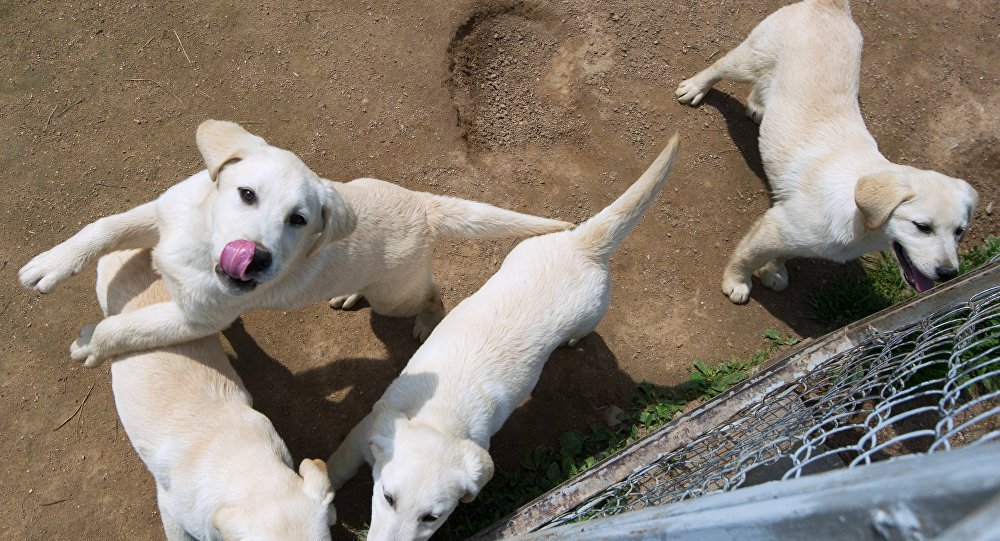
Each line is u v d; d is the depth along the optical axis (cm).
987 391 422
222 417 323
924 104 544
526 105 508
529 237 392
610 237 372
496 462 420
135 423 316
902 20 563
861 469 138
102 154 438
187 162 450
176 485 313
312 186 301
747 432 368
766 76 467
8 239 413
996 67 562
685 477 344
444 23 505
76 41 452
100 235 321
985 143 541
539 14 523
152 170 443
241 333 421
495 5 517
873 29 556
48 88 441
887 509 117
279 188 288
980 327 430
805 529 133
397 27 497
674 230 498
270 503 289
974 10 575
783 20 452
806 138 429
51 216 422
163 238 316
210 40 469
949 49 561
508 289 363
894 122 536
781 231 436
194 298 312
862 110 535
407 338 445
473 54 513
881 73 546
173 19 468
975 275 379
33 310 404
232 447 315
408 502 295
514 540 289
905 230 383
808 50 437
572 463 416
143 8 466
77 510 380
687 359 470
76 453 388
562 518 334
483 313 358
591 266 375
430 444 306
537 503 338
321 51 482
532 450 428
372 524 308
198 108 457
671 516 181
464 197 479
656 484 365
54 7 455
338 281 353
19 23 447
